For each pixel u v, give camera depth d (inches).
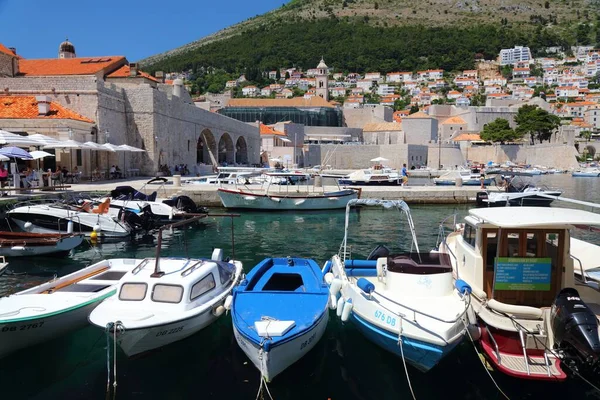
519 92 6727.4
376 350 352.8
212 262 398.6
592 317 281.1
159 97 1558.8
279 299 359.9
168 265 382.3
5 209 727.1
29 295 365.7
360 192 1210.6
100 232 717.9
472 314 327.6
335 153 3440.0
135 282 346.9
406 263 367.2
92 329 379.9
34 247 583.2
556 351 290.4
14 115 1173.1
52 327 335.6
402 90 7278.5
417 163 3385.8
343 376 313.9
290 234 820.6
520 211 358.0
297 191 1208.2
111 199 841.5
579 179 2559.1
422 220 1006.4
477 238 351.9
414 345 300.4
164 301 337.4
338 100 6756.9
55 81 1314.0
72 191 897.5
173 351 344.2
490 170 2503.7
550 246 332.2
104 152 1362.0
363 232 847.1
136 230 757.9
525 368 287.3
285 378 309.3
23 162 1163.3
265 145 3243.1
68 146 1018.1
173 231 831.1
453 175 1957.4
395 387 301.1
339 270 422.0
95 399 283.3
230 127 2465.6
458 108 4970.5
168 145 1653.5
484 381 309.1
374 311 331.9
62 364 328.2
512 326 302.0
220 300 372.5
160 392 290.8
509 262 329.4
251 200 1091.9
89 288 390.9
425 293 348.2
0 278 516.4
